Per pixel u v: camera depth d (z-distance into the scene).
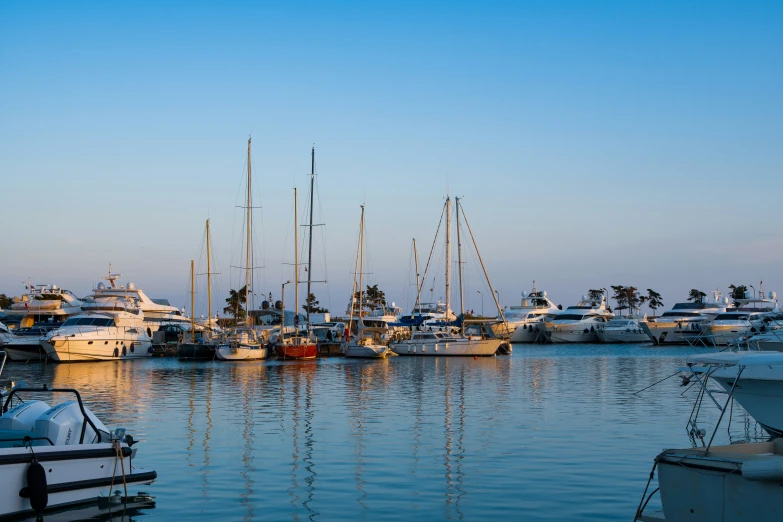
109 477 16.05
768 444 14.34
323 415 29.84
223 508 16.05
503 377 49.88
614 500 16.39
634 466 19.62
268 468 19.67
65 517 15.10
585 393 38.28
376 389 41.19
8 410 17.78
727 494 12.42
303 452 21.78
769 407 19.05
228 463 20.30
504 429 25.83
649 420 27.78
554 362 68.62
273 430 25.88
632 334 119.12
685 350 96.31
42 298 88.69
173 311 99.25
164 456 21.23
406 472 19.12
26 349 65.88
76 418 16.77
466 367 61.28
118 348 69.38
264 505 16.27
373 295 158.50
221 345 69.81
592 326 121.88
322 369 58.88
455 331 85.19
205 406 33.03
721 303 113.75
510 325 122.62
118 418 29.05
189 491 17.39
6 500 14.21
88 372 55.31
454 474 18.88
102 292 89.75
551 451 21.72
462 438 24.02
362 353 73.19
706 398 35.03
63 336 64.81
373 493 17.16
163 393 39.06
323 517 15.42
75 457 15.33
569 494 16.91
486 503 16.27
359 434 24.94
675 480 13.21
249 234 78.06
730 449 14.07
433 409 31.66
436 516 15.41
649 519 14.79
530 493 17.02
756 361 15.16
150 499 16.72
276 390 40.72
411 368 59.97
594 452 21.53
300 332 82.94
